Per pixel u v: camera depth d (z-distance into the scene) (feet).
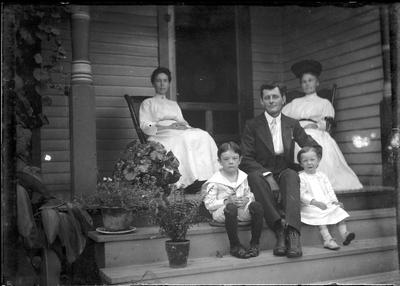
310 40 18.43
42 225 9.60
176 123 14.53
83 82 11.21
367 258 11.07
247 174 11.61
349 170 14.44
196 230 10.46
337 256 10.69
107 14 17.35
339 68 17.15
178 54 18.38
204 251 10.56
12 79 9.05
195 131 13.83
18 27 10.77
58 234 9.45
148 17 18.01
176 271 9.35
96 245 10.23
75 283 10.12
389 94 14.23
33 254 9.79
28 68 11.84
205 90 18.72
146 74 17.97
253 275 9.92
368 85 15.93
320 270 10.53
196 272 9.46
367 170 15.90
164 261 10.25
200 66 18.66
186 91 18.43
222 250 10.74
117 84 17.49
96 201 10.14
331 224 11.29
